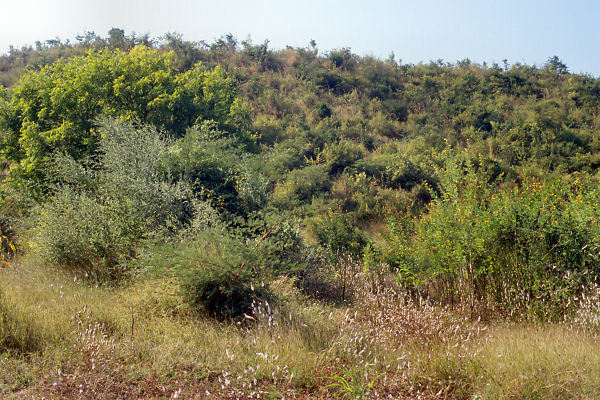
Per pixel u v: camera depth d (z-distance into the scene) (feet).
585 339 15.37
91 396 10.68
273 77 93.71
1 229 28.35
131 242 22.45
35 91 40.29
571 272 19.38
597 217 20.42
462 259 20.68
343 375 12.44
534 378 11.74
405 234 26.55
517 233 20.53
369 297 19.90
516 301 19.29
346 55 106.63
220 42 106.93
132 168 25.21
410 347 14.90
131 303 17.40
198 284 17.17
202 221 22.40
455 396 11.71
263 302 17.40
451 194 23.68
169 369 12.16
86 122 37.93
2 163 46.01
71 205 23.52
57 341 12.95
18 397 10.25
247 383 11.71
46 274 20.83
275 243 20.88
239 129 48.03
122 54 43.93
